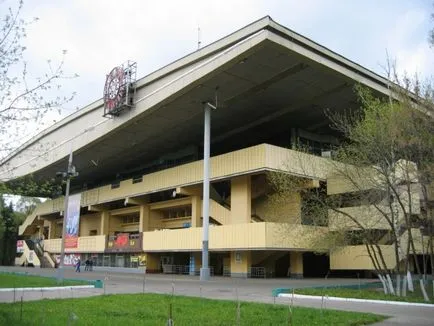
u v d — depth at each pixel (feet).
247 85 107.34
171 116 127.75
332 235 82.48
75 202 159.94
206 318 38.34
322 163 104.94
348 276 125.90
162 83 116.47
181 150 165.17
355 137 72.28
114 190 173.88
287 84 107.14
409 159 66.64
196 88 108.47
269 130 141.28
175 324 34.91
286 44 90.33
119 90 127.75
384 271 72.84
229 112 125.08
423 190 69.21
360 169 71.10
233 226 116.37
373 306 53.67
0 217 81.71
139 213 179.52
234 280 104.22
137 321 35.99
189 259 150.51
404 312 47.70
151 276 125.29
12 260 249.34
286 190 95.40
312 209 86.89
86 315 39.11
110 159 176.96
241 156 118.11
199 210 138.62
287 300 58.75
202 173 129.90
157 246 145.18
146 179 155.84
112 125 136.46
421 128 62.75
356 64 104.53
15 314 38.19
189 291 71.00
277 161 113.29
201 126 137.80
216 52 101.04
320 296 62.95
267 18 88.33
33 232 252.62
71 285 77.66
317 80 104.94
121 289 73.72
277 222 112.78
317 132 142.92
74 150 157.58
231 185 125.18
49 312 40.22
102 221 190.39
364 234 75.56
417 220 82.84
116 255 170.71
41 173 190.90
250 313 41.81
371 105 73.10
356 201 85.61
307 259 135.64
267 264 123.85
